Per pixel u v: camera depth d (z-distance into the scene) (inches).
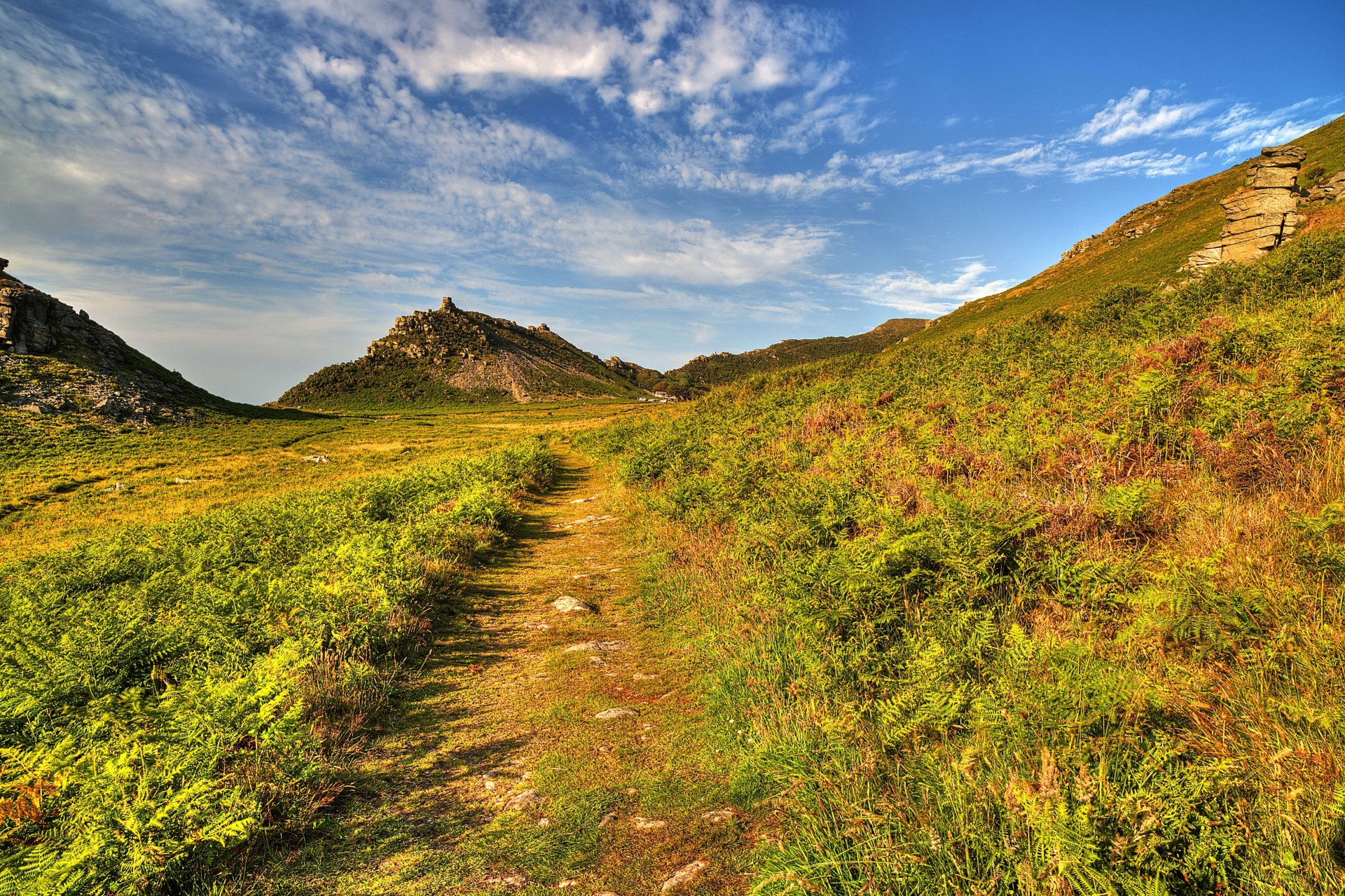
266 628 206.5
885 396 487.5
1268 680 100.9
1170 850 77.7
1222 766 82.5
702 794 128.2
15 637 197.6
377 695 184.4
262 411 3398.1
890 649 140.2
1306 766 80.8
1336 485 155.4
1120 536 170.7
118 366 2928.2
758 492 305.6
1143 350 341.1
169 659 200.1
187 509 1041.5
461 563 346.6
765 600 189.6
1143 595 126.2
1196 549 142.8
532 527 491.8
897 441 324.5
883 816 96.7
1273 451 182.9
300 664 168.6
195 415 2701.8
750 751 135.6
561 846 114.3
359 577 256.5
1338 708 86.4
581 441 1443.2
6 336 2541.8
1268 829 76.7
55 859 94.2
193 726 128.4
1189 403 239.3
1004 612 144.6
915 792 105.7
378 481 748.0
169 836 102.9
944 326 3403.1
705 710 166.2
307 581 254.1
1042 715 99.3
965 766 98.8
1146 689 98.7
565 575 335.6
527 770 143.9
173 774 113.5
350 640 208.7
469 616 268.8
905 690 124.3
